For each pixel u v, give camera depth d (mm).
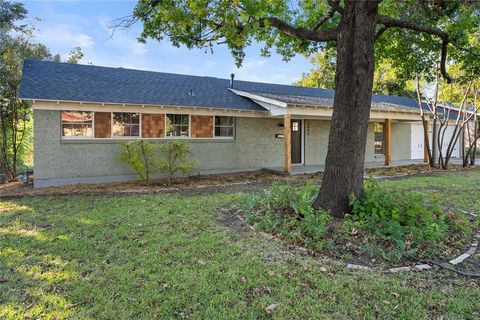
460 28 7340
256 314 2906
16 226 5547
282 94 14625
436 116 15719
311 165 14906
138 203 7340
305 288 3383
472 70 9461
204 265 3904
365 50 5324
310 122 15250
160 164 10609
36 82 10008
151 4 6000
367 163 16078
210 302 3092
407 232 4766
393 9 7891
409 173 13039
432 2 7137
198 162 11586
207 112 11844
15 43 12406
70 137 10094
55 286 3398
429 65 9656
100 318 2846
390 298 3207
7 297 3168
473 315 2936
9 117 12188
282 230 4930
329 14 7336
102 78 11906
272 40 8523
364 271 3785
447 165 15375
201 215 6223
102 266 3891
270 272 3709
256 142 13727
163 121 11562
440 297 3248
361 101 5418
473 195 8188
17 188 9703
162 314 2902
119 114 10789
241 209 6562
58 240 4805
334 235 4711
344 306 3051
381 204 5250
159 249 4426
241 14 4770
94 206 7055
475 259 4250
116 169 10805
